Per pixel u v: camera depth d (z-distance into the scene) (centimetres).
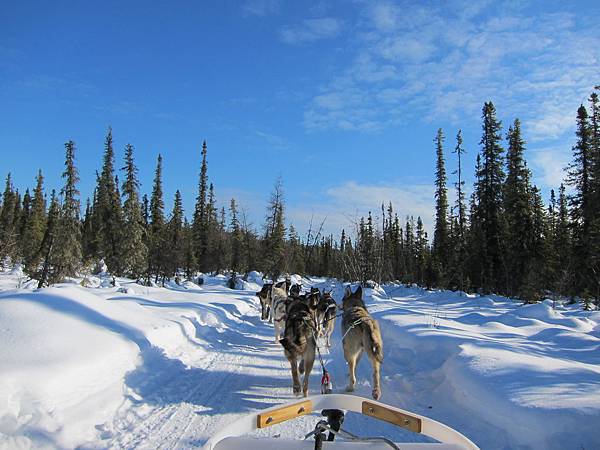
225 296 2483
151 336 998
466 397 696
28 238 5162
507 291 3484
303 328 808
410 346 1102
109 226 4359
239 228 5931
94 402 653
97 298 1084
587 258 3073
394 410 355
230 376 930
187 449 566
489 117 3788
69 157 3509
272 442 325
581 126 3312
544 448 516
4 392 541
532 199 3688
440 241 4822
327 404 376
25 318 772
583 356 966
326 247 8506
